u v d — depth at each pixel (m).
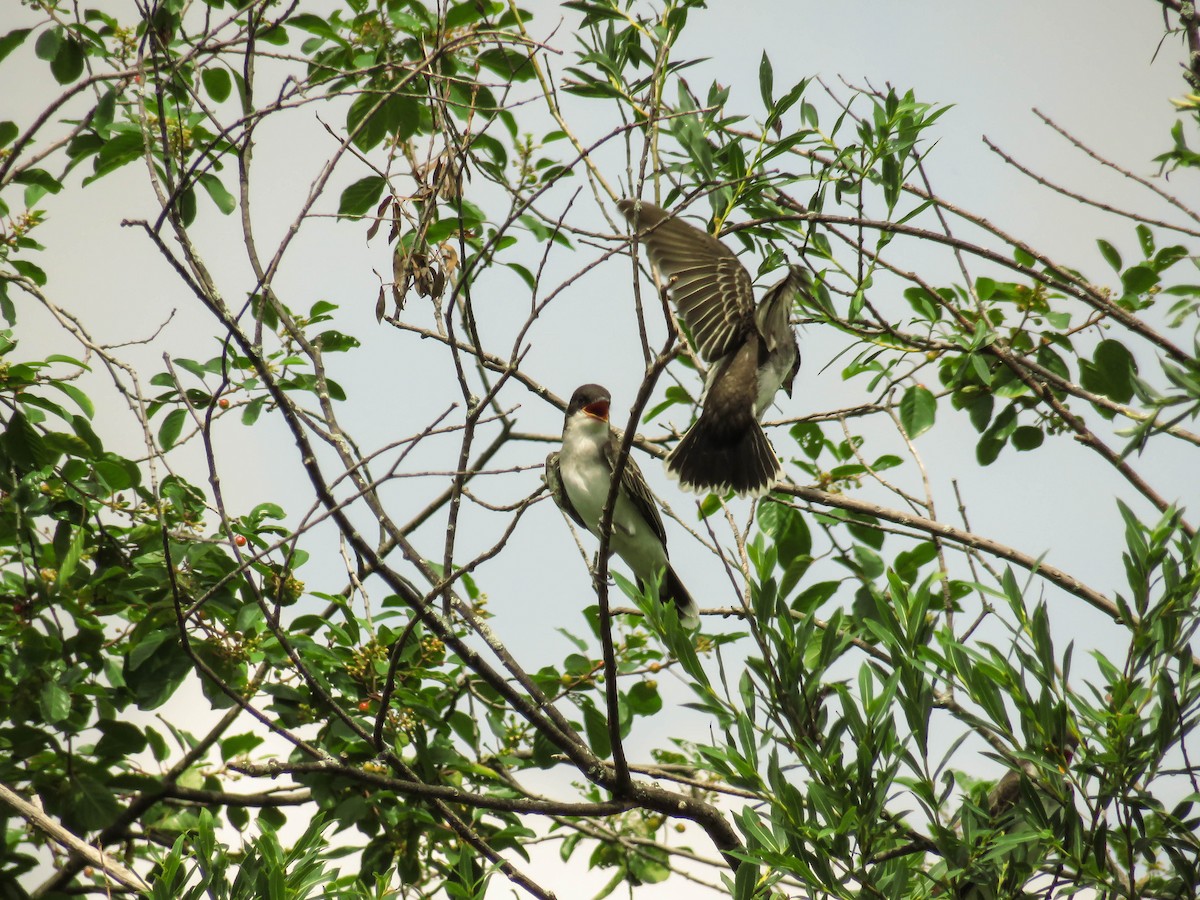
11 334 10.76
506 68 11.30
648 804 9.22
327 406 9.59
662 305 9.25
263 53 9.67
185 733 12.12
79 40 10.93
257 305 9.11
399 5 11.60
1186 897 7.13
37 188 10.80
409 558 9.59
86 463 10.78
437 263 9.55
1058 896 7.23
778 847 7.57
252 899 7.68
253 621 10.12
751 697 8.06
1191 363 7.96
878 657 10.17
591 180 10.23
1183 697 7.21
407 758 11.23
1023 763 7.84
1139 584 7.51
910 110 10.48
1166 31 9.75
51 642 10.66
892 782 7.47
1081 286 10.24
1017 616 7.61
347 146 9.04
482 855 9.82
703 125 10.35
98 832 11.18
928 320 11.94
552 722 9.84
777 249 11.23
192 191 10.73
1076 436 10.97
